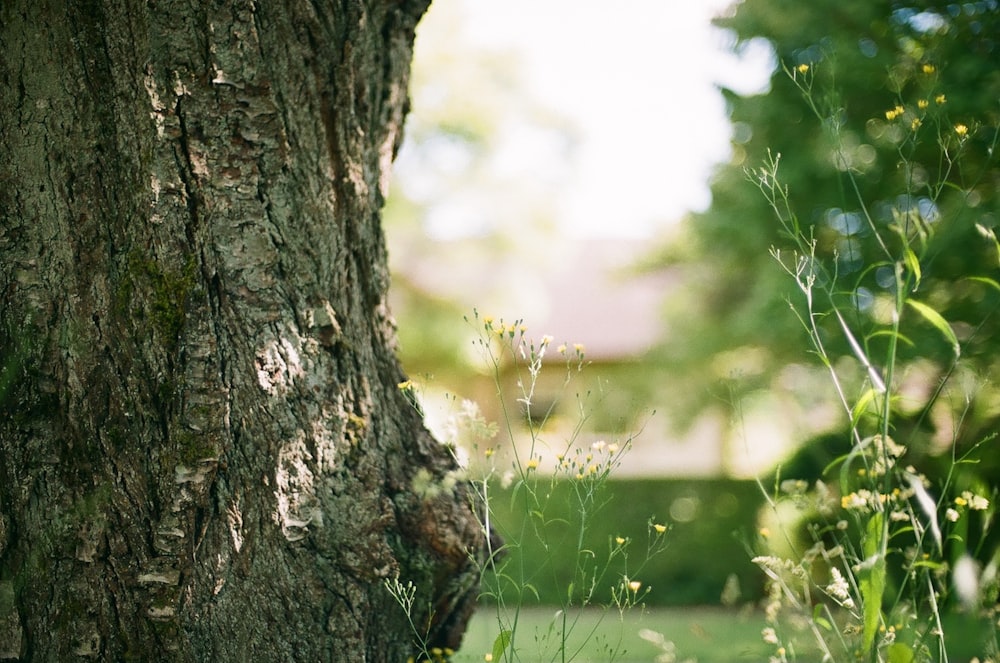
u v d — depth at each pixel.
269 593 2.59
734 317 11.12
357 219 2.84
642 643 5.87
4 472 2.53
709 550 10.37
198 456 2.49
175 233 2.50
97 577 2.52
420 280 17.28
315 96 2.68
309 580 2.62
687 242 12.82
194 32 2.49
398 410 2.96
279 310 2.60
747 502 10.46
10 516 2.53
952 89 8.04
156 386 2.50
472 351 16.97
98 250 2.51
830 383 9.30
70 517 2.52
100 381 2.51
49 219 2.51
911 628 2.78
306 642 2.62
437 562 2.82
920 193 8.45
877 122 8.87
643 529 10.41
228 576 2.55
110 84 2.49
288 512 2.59
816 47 9.38
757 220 10.14
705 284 12.10
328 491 2.65
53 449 2.53
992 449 5.91
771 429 13.66
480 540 2.93
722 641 6.08
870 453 2.74
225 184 2.53
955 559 2.69
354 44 2.77
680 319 12.23
